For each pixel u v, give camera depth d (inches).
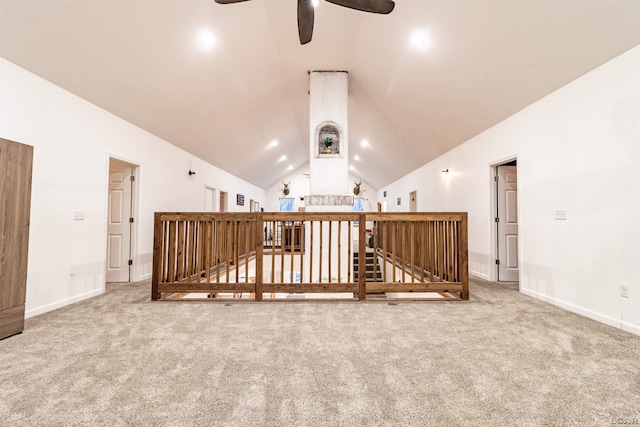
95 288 141.8
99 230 144.3
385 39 149.6
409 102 198.8
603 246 104.8
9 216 90.4
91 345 84.0
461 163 215.2
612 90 101.3
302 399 58.9
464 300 134.7
